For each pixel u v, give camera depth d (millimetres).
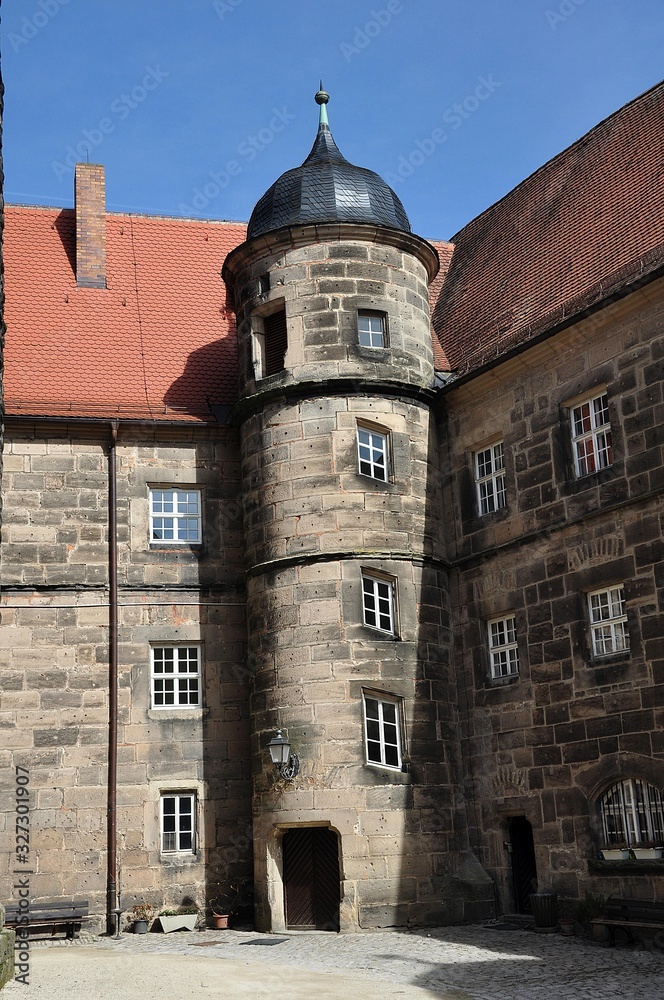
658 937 19719
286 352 26250
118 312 30484
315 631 24422
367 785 23578
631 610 21547
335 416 25656
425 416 26656
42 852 24781
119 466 27281
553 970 17812
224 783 25953
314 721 23953
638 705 21141
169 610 26672
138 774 25578
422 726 24500
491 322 27438
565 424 23750
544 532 23594
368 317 26641
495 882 23812
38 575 26219
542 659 23328
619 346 22641
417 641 24938
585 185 28094
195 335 30375
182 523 27500
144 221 33500
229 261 27734
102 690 25922
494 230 31219
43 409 27078
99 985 16750
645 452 21766
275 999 15523
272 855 24016
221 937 23531
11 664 25641
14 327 29203
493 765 24156
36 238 31750
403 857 23469
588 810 21828
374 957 19672
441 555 26031
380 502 25375
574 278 25469
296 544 25094
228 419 27797
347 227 26547
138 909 24828
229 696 26469
